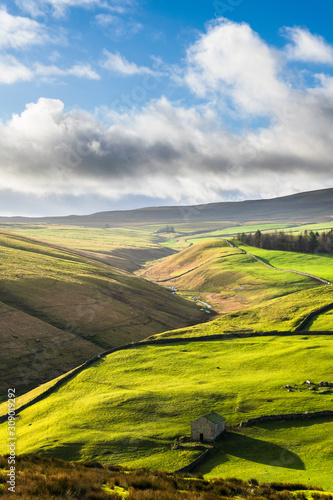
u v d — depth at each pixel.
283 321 86.62
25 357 73.50
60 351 78.81
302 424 42.88
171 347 75.31
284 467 34.91
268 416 44.28
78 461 37.66
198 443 41.09
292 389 50.97
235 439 41.31
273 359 62.91
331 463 34.88
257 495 27.80
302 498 27.09
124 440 42.78
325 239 189.38
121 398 53.34
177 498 23.58
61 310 98.94
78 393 58.59
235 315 99.25
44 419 51.12
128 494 23.30
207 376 59.09
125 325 101.25
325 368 56.47
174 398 51.72
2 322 83.00
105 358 72.69
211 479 32.28
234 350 70.38
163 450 40.44
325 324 79.38
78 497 21.00
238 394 51.22
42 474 25.91
